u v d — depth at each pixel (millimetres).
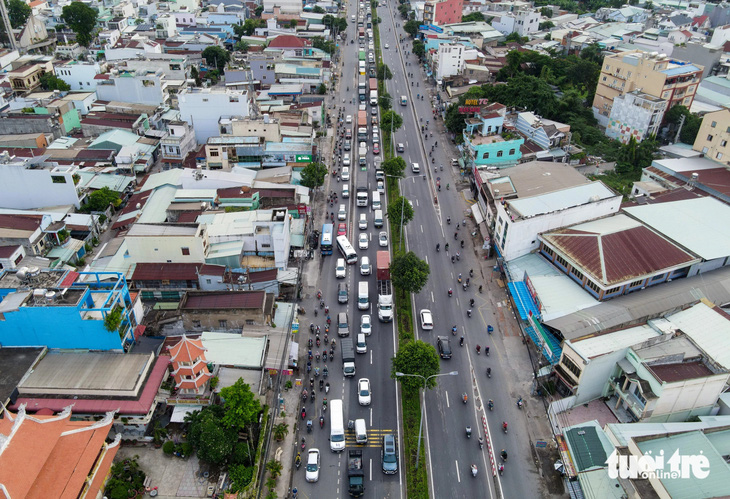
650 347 75188
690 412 71500
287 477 67438
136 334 82125
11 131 143625
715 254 92875
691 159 128500
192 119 147625
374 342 88875
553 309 85250
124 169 133750
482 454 70688
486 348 86750
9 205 116250
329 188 135125
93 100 164250
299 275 100750
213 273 91875
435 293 99812
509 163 134750
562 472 67375
